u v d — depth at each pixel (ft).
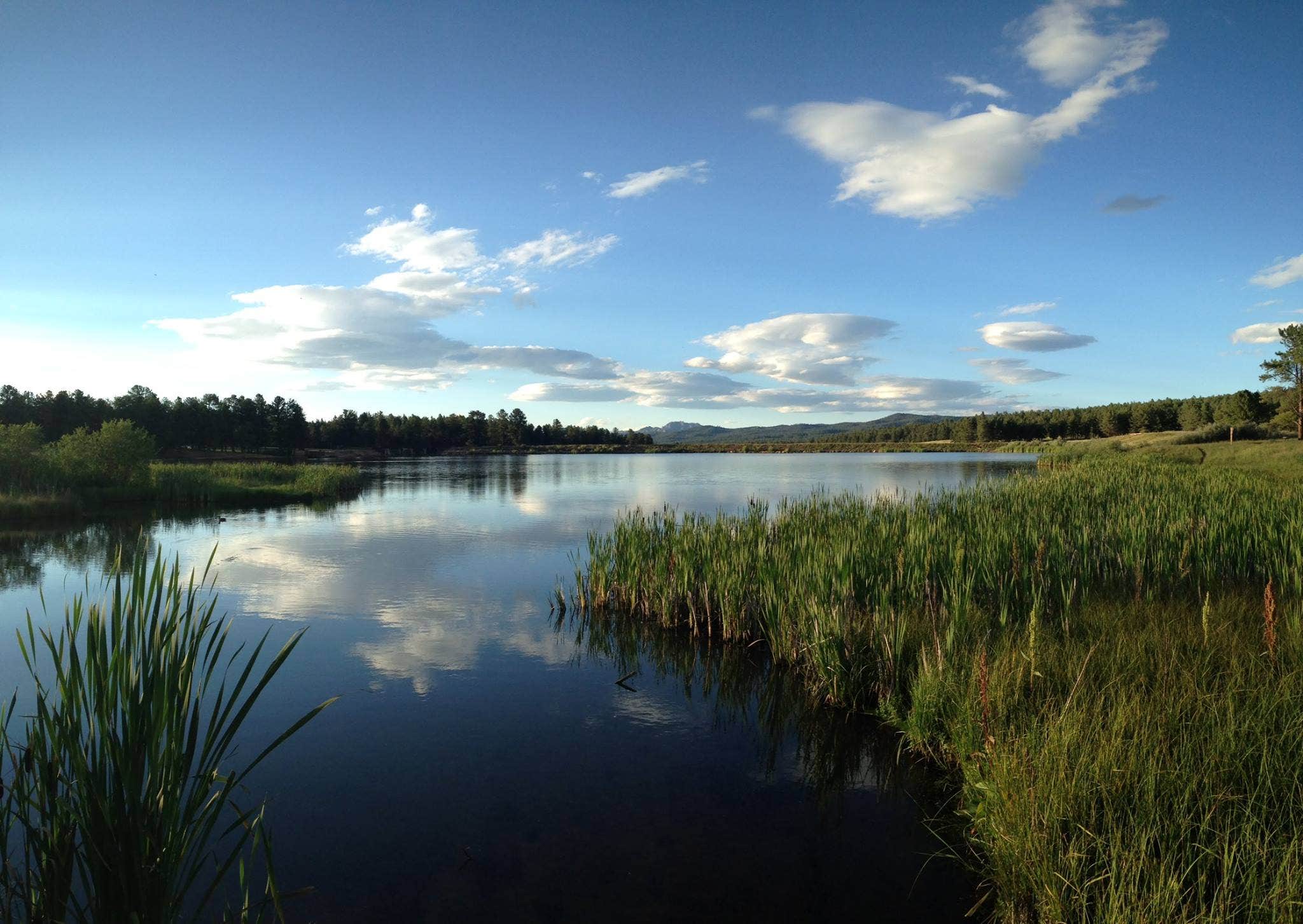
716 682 31.27
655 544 44.83
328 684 30.42
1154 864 12.53
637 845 18.62
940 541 34.94
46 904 10.84
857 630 27.94
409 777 22.31
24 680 29.48
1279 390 219.20
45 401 235.20
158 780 11.43
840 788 21.75
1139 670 19.89
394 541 69.92
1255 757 14.52
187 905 15.70
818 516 48.42
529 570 55.36
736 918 15.67
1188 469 103.65
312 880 16.94
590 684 31.01
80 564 56.39
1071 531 36.99
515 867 17.60
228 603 44.11
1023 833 14.52
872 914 15.76
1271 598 18.42
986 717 18.06
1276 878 11.19
